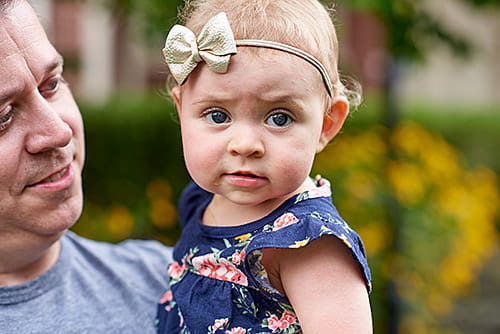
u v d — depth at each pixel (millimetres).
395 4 3178
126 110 5168
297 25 1347
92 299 1672
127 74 7922
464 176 4922
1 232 1522
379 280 3768
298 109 1320
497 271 6133
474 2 3643
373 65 8453
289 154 1321
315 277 1317
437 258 4094
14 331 1528
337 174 4121
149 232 4414
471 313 5301
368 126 5234
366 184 4027
